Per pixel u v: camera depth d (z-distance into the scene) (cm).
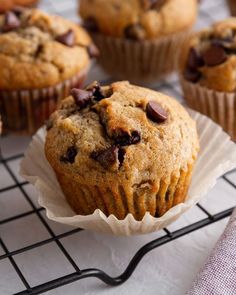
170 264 35
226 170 36
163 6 47
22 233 37
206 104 43
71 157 35
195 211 38
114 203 35
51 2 58
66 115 36
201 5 58
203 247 36
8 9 51
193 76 42
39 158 38
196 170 37
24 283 33
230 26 43
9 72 42
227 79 41
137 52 47
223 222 37
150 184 34
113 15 47
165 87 49
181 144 35
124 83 37
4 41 42
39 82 42
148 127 35
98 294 33
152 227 35
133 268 34
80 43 44
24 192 39
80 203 36
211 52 42
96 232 36
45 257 35
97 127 35
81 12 49
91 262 35
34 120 44
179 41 48
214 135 38
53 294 33
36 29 43
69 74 43
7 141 44
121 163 34
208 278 32
